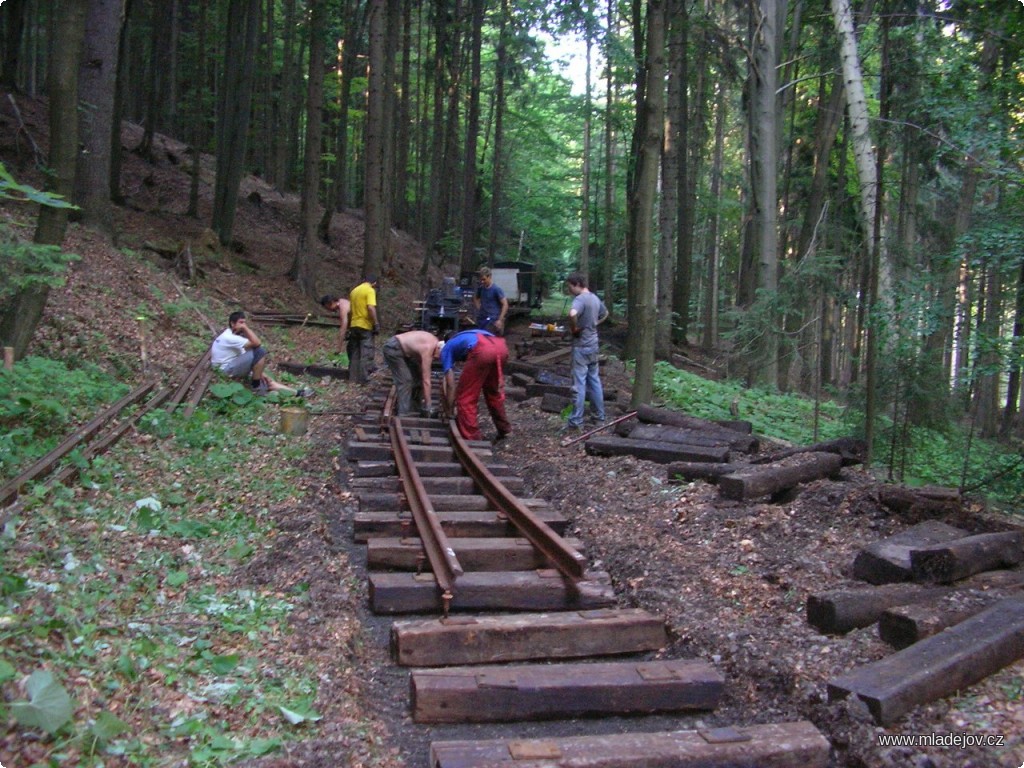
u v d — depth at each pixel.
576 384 11.16
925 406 8.88
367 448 9.41
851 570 6.04
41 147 22.19
